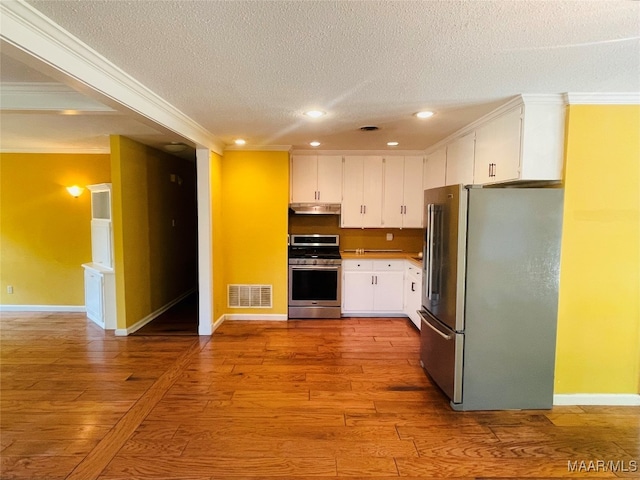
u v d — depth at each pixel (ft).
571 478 6.69
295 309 16.46
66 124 11.93
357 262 16.62
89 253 17.40
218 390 9.86
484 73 7.25
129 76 7.42
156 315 16.85
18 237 17.38
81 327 15.16
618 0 4.64
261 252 16.07
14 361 11.69
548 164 8.86
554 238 8.82
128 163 14.32
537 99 8.64
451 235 9.14
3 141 15.06
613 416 8.76
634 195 8.89
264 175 15.80
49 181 17.19
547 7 4.83
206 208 13.97
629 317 9.16
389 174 16.96
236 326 15.43
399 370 11.23
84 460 7.03
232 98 8.90
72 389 9.85
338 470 6.86
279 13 5.02
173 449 7.39
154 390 9.82
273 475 6.71
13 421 8.33
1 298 17.61
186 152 17.87
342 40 5.83
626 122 8.70
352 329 15.08
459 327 8.87
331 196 16.97
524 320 8.95
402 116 10.53
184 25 5.37
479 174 10.98
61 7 4.88
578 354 9.23
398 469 6.91
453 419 8.61
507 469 6.91
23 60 5.41
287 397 9.53
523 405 9.06
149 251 16.14
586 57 6.49
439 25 5.33
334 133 12.98
